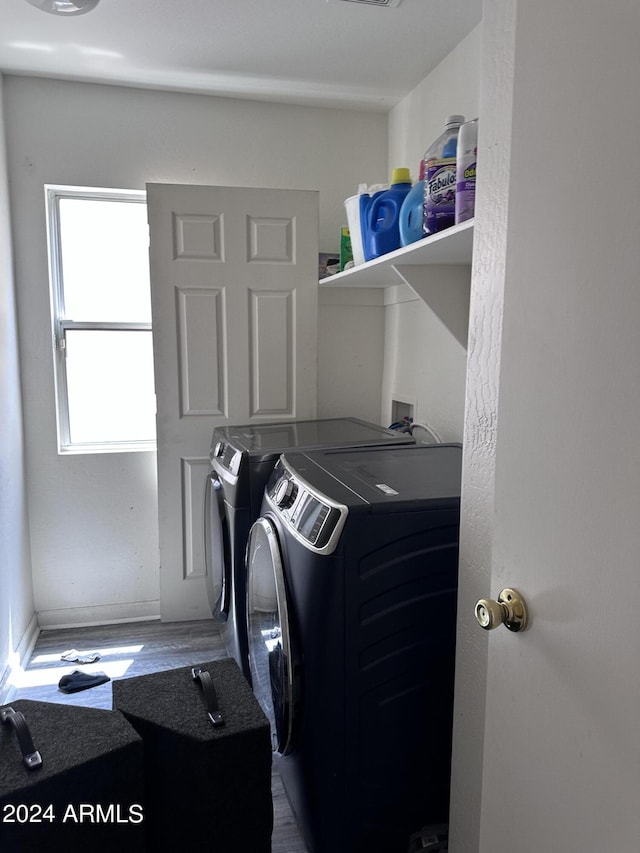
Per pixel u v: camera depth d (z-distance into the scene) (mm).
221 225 2730
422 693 1430
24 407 2799
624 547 631
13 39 2285
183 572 2945
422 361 2660
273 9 2068
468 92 2250
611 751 662
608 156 634
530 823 828
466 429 1134
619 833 653
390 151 3045
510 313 832
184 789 1379
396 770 1442
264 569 1745
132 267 2961
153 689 1543
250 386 2852
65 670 2553
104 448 2992
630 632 627
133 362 3020
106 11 2080
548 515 760
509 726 875
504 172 975
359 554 1349
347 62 2475
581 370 689
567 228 705
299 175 2986
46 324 2781
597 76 645
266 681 1802
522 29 782
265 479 2076
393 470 1714
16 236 2697
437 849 1401
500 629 888
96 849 1227
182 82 2678
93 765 1208
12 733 1292
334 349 3088
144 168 2803
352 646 1368
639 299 599
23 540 2736
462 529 1164
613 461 643
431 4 2033
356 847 1440
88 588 2973
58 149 2707
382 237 2078
